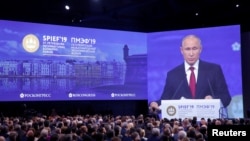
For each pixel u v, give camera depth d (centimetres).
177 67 2008
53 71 1861
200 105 1778
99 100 2014
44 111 2108
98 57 1966
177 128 868
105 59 1980
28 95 1798
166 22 2278
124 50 2025
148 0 1964
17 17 2047
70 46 1905
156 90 2044
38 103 2092
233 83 1852
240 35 1850
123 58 2020
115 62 2000
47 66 1848
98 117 1482
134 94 2034
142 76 2056
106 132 812
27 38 1808
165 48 2036
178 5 1975
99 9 2109
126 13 2166
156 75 2048
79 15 2134
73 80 1905
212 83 1909
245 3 1911
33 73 1814
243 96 1962
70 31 1906
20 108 1994
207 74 1923
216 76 1898
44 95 1834
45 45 1847
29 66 1806
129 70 2028
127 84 2022
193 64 1969
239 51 1845
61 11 2077
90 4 2031
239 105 1830
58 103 2145
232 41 1866
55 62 1867
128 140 778
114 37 2003
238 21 2072
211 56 1923
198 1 1933
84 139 705
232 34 1867
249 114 1750
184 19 2216
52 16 2114
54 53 1866
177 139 766
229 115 1845
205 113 1769
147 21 2272
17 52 1784
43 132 735
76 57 1916
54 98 1858
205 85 1928
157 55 2052
